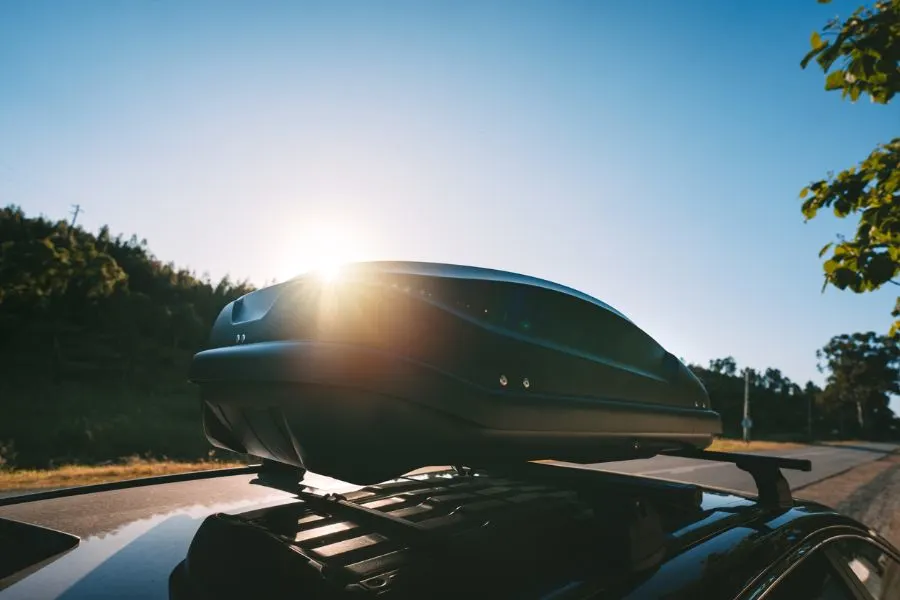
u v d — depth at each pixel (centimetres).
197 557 110
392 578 94
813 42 333
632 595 100
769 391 12325
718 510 146
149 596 100
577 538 114
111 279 7750
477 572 100
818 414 13150
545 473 155
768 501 161
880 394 12519
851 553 166
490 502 132
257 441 124
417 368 99
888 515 1185
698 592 106
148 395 6169
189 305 8169
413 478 164
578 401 119
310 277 110
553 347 119
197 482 172
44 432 3850
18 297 6962
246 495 158
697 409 160
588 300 130
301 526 117
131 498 155
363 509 123
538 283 123
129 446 3675
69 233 8812
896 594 182
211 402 127
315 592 89
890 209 363
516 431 108
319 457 102
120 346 7231
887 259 369
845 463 3031
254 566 99
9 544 124
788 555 135
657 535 115
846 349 13025
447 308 107
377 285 103
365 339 99
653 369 146
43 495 157
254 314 124
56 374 6197
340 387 96
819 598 140
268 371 106
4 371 5972
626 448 136
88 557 115
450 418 101
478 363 107
